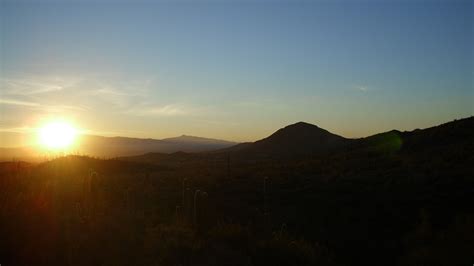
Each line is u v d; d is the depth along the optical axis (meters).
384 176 36.47
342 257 19.02
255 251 15.43
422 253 16.86
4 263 12.35
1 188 24.44
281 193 33.91
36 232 14.13
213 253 14.75
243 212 26.47
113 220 17.05
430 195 28.41
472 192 27.94
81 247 13.68
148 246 14.31
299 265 14.96
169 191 33.50
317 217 26.25
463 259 15.05
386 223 24.48
